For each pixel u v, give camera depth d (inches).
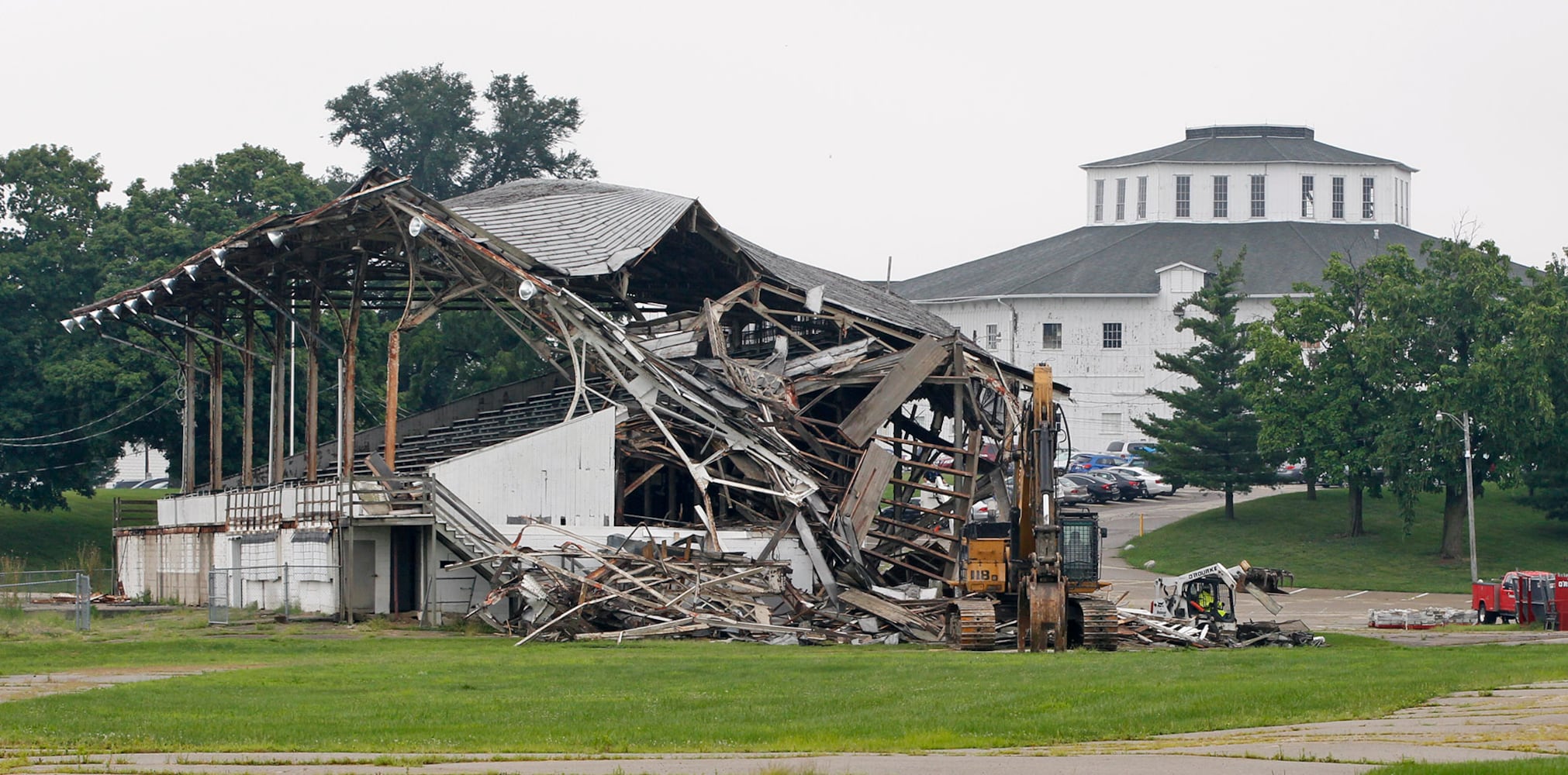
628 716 1750.7
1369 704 1692.9
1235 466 7086.6
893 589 4089.6
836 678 2242.9
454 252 4097.0
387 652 2901.1
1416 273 6456.7
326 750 1494.8
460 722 1704.0
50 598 4456.2
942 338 4362.7
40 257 6412.4
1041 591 3011.8
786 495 4018.2
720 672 2390.5
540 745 1508.4
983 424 4426.7
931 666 2445.9
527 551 3619.6
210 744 1540.4
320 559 3774.6
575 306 4106.8
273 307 4510.3
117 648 2925.7
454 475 3816.4
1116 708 1711.4
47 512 6978.4
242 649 2920.8
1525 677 1996.8
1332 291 6653.5
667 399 4190.5
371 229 4104.3
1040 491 3053.6
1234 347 7229.3
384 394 7086.6
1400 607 5078.7
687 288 5167.3
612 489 4018.2
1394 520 6943.9
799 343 5064.0
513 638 3326.8
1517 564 6166.3
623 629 3415.4
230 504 4416.8
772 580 3745.1
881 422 4229.8
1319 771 1231.5
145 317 5123.0
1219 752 1357.0
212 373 4948.3
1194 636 3425.2
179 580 4731.8
